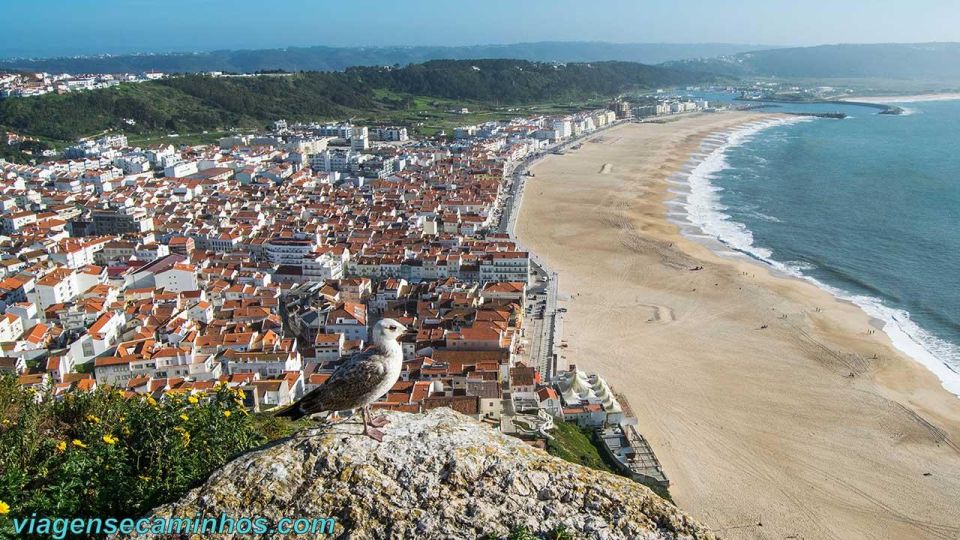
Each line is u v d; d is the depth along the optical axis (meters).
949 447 89.38
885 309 135.62
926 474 83.56
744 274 154.25
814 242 178.50
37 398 33.69
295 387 95.06
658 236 186.50
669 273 156.88
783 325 127.44
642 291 145.75
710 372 109.38
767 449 88.25
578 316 132.12
